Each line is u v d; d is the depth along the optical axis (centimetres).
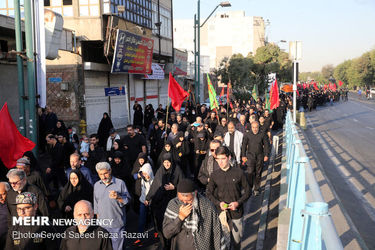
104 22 1938
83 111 1984
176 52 3331
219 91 5672
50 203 659
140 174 699
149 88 3002
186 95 1236
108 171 556
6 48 1582
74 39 1862
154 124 1219
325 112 4172
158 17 2794
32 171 648
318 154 1482
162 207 629
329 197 786
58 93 1988
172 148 955
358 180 1055
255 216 785
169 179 643
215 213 424
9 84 1591
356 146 1709
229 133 946
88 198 614
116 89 2088
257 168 930
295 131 888
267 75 5938
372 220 735
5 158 636
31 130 931
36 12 930
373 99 7938
